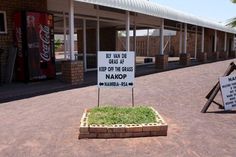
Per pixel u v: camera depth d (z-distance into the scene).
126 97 9.27
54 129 5.93
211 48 35.28
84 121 5.85
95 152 4.83
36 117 6.78
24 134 5.64
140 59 30.73
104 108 6.79
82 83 11.77
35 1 12.38
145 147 5.05
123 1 13.46
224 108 7.61
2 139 5.38
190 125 6.28
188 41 35.88
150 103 8.42
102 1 11.82
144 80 13.58
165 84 12.31
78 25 21.33
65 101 8.50
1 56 11.34
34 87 10.47
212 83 12.73
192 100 8.93
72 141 5.30
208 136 5.59
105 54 6.97
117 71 7.00
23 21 11.13
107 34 25.41
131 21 20.17
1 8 11.18
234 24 15.27
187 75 15.78
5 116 6.86
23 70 11.33
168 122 6.49
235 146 5.11
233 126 6.23
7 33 11.44
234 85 7.67
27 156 4.67
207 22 26.55
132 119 5.88
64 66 11.48
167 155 4.73
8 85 10.83
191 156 4.70
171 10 19.03
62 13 15.05
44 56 11.84
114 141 5.32
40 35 11.64
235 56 37.06
